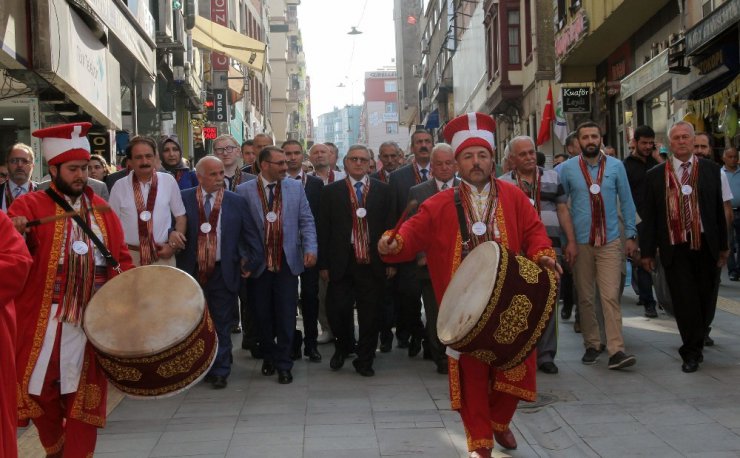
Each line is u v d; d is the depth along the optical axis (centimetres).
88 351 512
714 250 807
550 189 848
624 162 1059
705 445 596
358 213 854
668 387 757
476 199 559
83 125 527
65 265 513
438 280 561
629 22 2036
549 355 830
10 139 1388
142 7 1938
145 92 2148
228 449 612
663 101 2025
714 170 814
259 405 739
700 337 809
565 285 1119
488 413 529
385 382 820
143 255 771
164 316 487
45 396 509
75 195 528
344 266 855
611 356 830
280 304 831
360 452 598
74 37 1349
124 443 631
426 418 682
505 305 481
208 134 3262
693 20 1670
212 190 812
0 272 404
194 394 786
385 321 977
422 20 6544
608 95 2412
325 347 1021
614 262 838
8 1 1123
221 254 809
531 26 2992
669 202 809
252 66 2955
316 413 708
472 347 487
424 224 556
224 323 816
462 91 4544
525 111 3188
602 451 593
